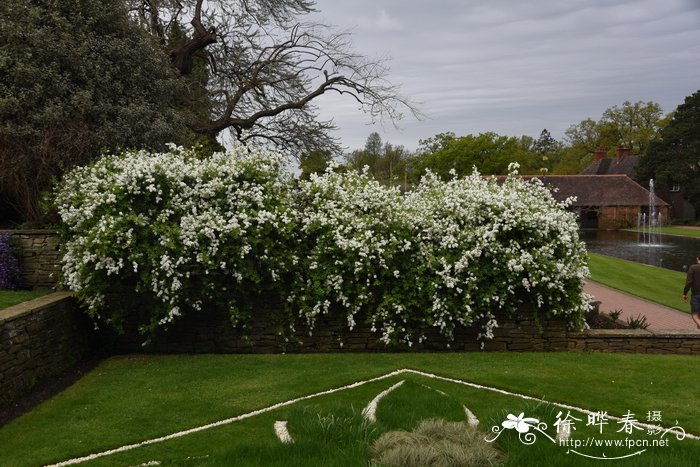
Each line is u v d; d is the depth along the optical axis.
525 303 8.78
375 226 8.71
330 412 5.50
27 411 6.24
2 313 6.70
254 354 8.68
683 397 6.45
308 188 9.12
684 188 54.31
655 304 14.27
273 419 5.82
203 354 8.70
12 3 11.70
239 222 8.27
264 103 22.89
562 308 8.55
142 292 8.09
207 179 8.48
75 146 10.88
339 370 7.57
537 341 8.78
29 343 6.97
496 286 8.49
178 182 8.27
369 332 8.80
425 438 4.75
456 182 9.73
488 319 8.74
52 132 10.72
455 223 8.74
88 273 7.91
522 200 9.03
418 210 9.12
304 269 8.55
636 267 21.78
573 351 8.69
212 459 4.57
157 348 8.81
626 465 4.44
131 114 12.66
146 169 8.05
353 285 8.57
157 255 7.82
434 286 8.38
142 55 13.88
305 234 8.66
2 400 6.33
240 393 6.67
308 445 4.74
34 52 11.61
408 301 8.52
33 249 9.10
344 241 8.23
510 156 53.50
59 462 4.93
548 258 8.55
